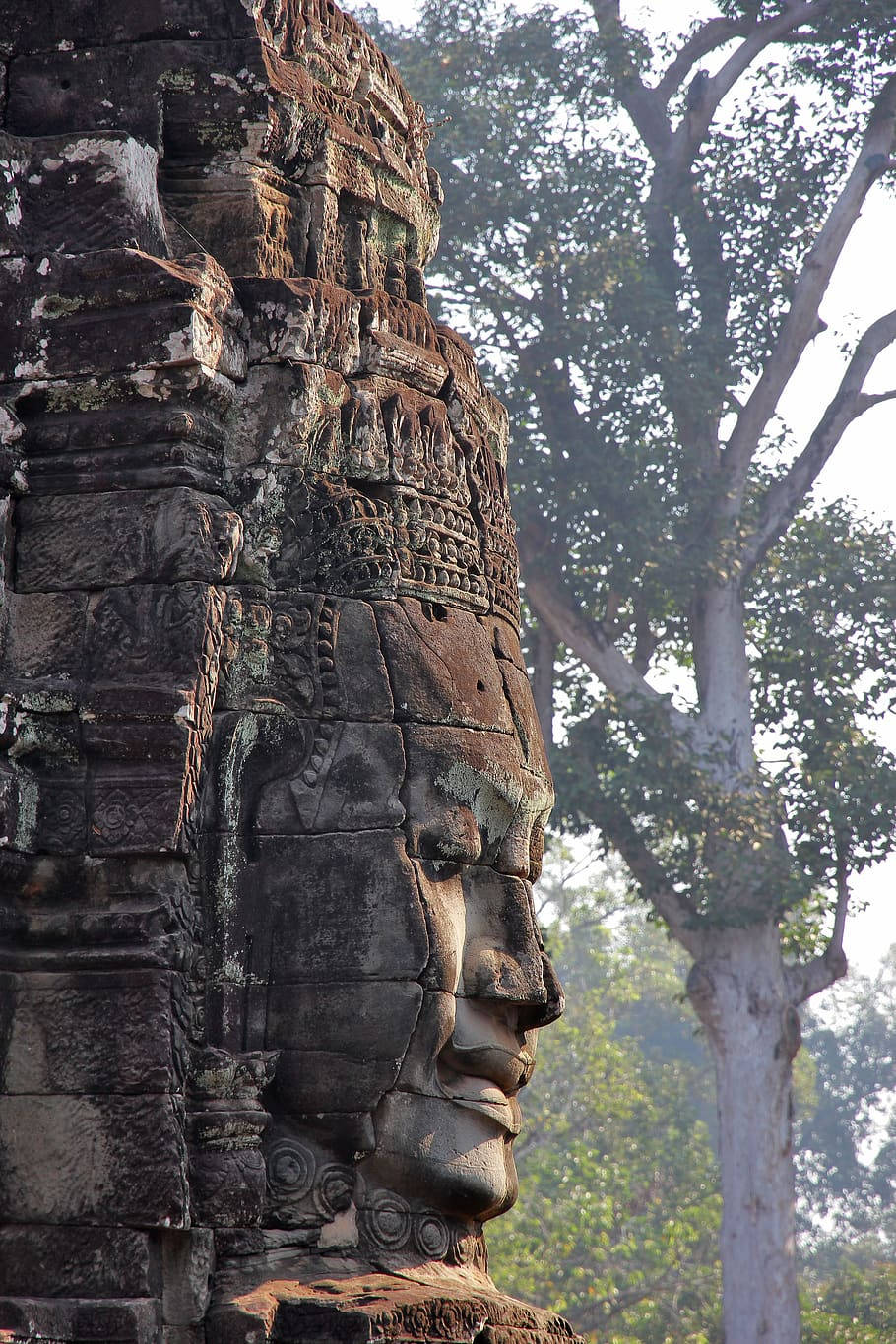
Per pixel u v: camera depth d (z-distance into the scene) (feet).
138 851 37.78
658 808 138.62
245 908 39.63
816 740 146.20
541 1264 159.53
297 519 42.09
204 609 38.99
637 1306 186.19
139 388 39.88
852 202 153.07
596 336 144.05
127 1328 34.50
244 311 42.16
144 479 39.83
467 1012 41.83
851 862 144.77
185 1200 35.68
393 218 49.01
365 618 42.14
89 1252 35.68
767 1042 147.84
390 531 43.09
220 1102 37.73
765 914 140.67
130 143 41.45
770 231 153.79
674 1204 188.75
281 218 44.21
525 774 44.39
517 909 43.37
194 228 43.32
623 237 148.46
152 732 38.17
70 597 39.81
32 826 38.45
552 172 151.74
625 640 160.86
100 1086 36.50
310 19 46.93
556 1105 193.06
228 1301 35.94
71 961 37.37
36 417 40.70
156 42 43.21
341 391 43.29
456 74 156.25
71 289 40.29
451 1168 40.22
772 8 161.38
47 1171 36.32
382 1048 39.27
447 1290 38.68
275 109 43.16
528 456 145.38
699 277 153.79
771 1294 144.05
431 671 42.45
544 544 147.84
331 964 39.58
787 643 150.92
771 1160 146.20
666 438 149.07
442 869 41.34
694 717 151.94
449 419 47.06
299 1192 38.78
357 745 40.96
